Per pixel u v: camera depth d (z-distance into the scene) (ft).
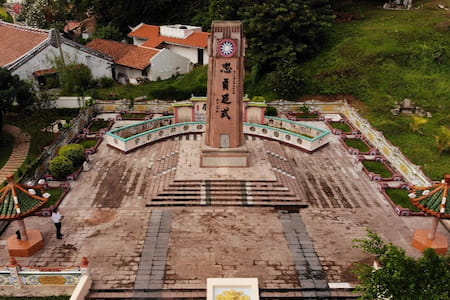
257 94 145.07
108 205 76.28
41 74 136.77
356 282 58.08
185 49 173.68
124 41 197.98
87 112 119.55
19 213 58.18
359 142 107.76
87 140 106.83
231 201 77.56
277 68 142.61
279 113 127.95
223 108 82.79
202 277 58.49
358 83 140.36
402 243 66.85
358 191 83.20
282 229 69.92
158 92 144.56
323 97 140.46
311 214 74.74
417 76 137.80
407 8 183.62
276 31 144.25
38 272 55.83
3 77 101.50
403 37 153.79
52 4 220.64
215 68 80.12
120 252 63.36
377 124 119.75
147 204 76.13
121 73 167.43
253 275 59.06
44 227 69.62
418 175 83.41
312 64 152.15
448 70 138.21
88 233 67.92
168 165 89.15
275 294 55.98
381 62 145.07
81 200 77.82
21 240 63.00
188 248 64.49
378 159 96.99
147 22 209.05
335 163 95.40
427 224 72.38
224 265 60.90
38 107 113.50
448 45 147.13
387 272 43.09
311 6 155.22
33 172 82.33
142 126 108.47
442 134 102.42
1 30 158.51
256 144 99.40
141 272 59.26
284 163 92.99
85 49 148.46
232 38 77.92
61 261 61.16
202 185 80.53
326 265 61.31
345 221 72.69
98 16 213.66
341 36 164.45
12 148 106.11
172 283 57.36
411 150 104.27
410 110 125.80
